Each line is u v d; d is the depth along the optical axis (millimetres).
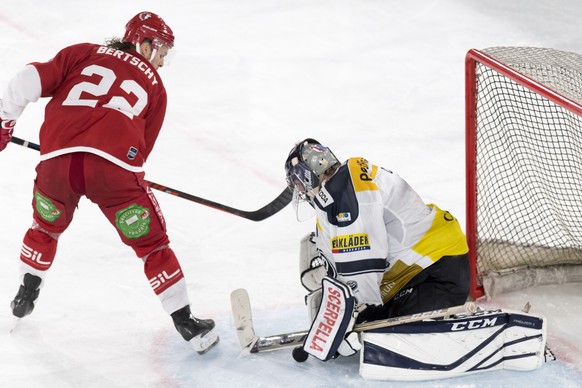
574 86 13305
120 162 12039
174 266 12438
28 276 12750
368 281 11734
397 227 12188
